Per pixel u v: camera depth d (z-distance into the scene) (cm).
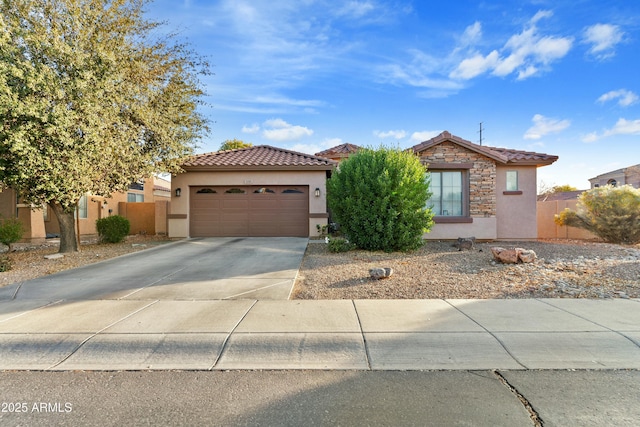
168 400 340
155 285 745
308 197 1587
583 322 508
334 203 1170
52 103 941
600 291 672
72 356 434
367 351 434
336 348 442
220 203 1598
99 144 1030
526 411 314
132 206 2156
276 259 1021
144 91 1221
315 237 1543
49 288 728
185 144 1436
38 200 1081
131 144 1164
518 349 433
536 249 1210
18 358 431
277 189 1594
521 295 657
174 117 1354
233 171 1573
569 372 385
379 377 380
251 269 890
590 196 1430
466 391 350
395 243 1120
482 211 1410
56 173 959
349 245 1147
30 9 991
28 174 934
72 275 848
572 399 333
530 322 510
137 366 411
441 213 1421
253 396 345
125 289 716
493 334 470
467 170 1411
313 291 693
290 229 1591
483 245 1305
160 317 544
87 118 981
